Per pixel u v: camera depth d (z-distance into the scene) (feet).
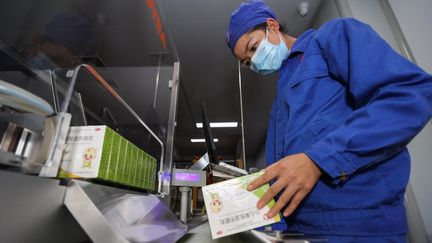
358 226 1.77
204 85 11.81
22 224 1.06
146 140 4.81
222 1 6.94
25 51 3.25
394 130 1.63
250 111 14.78
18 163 1.23
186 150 24.03
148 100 8.13
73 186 1.37
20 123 1.29
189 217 4.42
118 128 4.58
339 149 1.69
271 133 3.06
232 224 1.67
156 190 3.70
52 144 1.47
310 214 2.02
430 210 3.77
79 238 1.51
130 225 1.47
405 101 1.68
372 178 1.84
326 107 2.18
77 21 4.19
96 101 5.18
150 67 7.77
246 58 3.62
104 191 1.67
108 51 7.32
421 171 3.99
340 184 1.87
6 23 3.95
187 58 9.73
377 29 5.02
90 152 1.91
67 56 3.88
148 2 5.73
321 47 2.43
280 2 6.90
